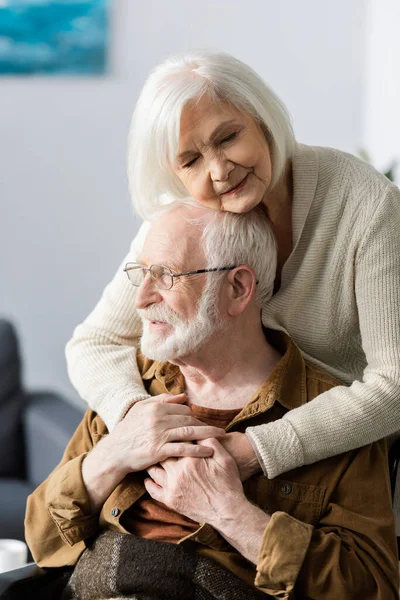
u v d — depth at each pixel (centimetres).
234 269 207
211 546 201
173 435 203
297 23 435
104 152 464
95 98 461
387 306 205
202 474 198
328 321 216
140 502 212
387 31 400
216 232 206
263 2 438
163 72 193
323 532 198
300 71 437
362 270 207
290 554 190
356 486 204
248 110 190
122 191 465
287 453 196
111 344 237
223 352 213
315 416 199
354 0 425
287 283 217
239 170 190
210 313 207
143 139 194
